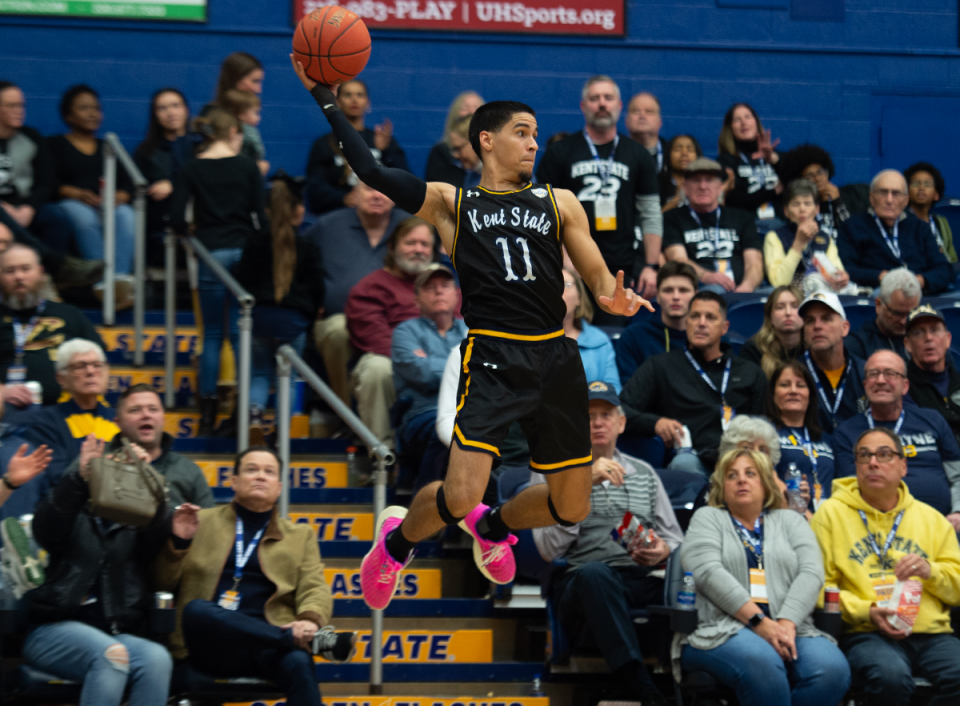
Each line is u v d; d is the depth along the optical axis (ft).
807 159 40.70
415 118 46.42
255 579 24.03
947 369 31.60
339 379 33.06
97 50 44.96
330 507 29.94
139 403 25.14
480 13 46.78
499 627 27.22
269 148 45.62
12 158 36.99
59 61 44.73
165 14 45.32
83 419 26.48
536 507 17.24
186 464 25.90
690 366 30.71
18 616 22.35
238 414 29.99
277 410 32.40
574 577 24.80
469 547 28.91
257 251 31.89
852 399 30.89
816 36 48.37
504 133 16.34
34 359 28.86
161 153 39.32
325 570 28.09
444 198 16.20
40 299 29.55
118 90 44.98
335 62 16.28
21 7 44.65
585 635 25.29
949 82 48.98
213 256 32.83
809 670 23.36
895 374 28.73
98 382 26.50
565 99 47.01
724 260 37.52
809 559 24.52
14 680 22.82
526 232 16.01
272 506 24.54
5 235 29.99
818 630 24.26
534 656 26.99
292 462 31.53
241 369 29.50
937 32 49.01
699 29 47.73
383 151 40.14
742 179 41.70
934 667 24.75
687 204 38.83
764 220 41.06
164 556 23.03
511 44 46.88
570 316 31.07
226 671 23.03
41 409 26.45
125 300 36.17
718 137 47.50
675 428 29.32
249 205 33.78
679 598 24.18
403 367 30.04
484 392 15.74
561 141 36.91
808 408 29.30
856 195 44.29
